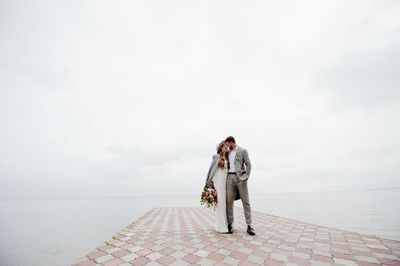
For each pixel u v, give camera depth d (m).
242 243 3.71
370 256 2.96
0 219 39.78
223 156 4.83
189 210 10.66
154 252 3.29
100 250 3.41
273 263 2.74
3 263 9.04
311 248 3.36
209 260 2.90
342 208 28.56
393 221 12.91
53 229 21.19
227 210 4.67
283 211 22.17
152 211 10.23
